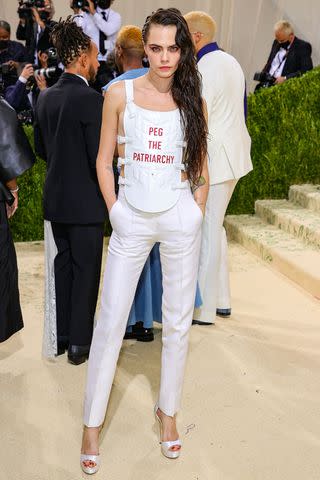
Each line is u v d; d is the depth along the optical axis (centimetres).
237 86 383
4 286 333
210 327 409
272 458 286
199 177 259
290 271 483
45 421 312
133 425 309
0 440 297
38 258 529
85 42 335
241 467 280
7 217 335
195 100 250
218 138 383
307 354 377
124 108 250
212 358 371
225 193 393
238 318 423
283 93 579
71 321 359
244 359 370
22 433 303
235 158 387
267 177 596
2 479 273
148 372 356
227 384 344
